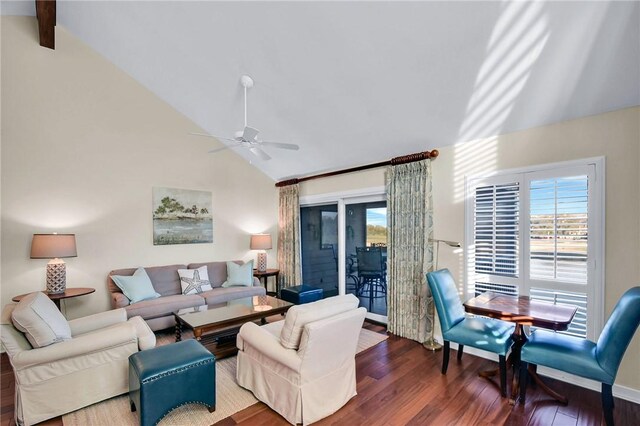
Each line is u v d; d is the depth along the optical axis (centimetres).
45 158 392
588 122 279
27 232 379
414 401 257
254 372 263
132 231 458
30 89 384
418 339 388
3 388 276
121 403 254
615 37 215
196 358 234
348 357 253
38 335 229
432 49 266
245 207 586
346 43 285
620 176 263
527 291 315
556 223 296
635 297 207
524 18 223
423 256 387
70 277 407
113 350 258
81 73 420
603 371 217
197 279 468
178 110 506
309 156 503
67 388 238
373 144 417
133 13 348
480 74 274
